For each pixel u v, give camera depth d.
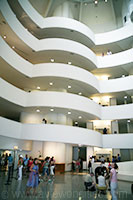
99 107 20.75
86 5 24.36
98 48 24.03
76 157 24.44
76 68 18.77
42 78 18.02
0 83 14.18
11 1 16.69
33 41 18.56
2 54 14.24
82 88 20.72
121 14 24.91
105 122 22.53
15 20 16.12
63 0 23.95
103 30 25.83
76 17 25.31
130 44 22.66
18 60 16.38
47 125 16.05
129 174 13.27
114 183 6.33
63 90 20.56
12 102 15.46
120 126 26.58
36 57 20.19
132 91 20.70
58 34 21.58
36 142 18.45
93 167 16.20
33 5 21.86
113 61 21.80
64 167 18.19
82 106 18.03
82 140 17.09
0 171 15.81
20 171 11.71
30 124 16.05
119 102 25.41
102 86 21.81
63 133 16.20
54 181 11.82
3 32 16.11
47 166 13.43
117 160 18.28
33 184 7.56
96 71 23.11
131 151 21.34
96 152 21.66
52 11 23.94
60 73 17.77
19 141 17.09
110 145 19.70
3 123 14.08
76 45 19.80
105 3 23.91
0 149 15.67
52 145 18.03
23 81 18.81
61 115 19.03
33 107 17.09
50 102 16.72
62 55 19.86
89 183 9.26
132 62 20.61
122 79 21.03
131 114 19.58
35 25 19.80
